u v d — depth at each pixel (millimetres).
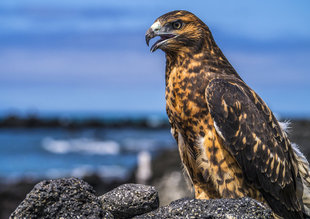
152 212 7770
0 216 35188
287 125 10359
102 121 182625
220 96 9047
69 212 7309
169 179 28969
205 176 9305
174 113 9594
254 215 7406
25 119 178000
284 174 9320
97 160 92625
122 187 8125
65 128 172625
